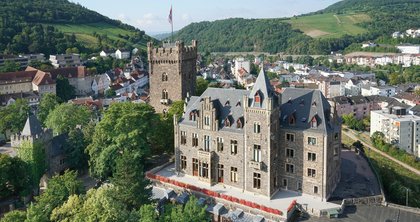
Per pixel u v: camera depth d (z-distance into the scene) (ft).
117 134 387.34
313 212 301.22
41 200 293.43
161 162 419.95
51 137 415.23
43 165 396.98
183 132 370.53
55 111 526.16
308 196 329.31
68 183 308.60
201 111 354.13
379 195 327.26
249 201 311.88
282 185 342.44
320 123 319.68
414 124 653.30
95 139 393.70
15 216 278.05
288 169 337.11
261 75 325.62
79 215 256.52
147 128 399.85
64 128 512.63
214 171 355.97
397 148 624.59
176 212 272.10
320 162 318.86
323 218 296.92
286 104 341.82
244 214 310.65
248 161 331.98
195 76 488.85
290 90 347.97
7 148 574.56
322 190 321.11
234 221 304.71
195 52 479.82
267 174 325.21
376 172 386.73
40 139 392.06
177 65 454.81
